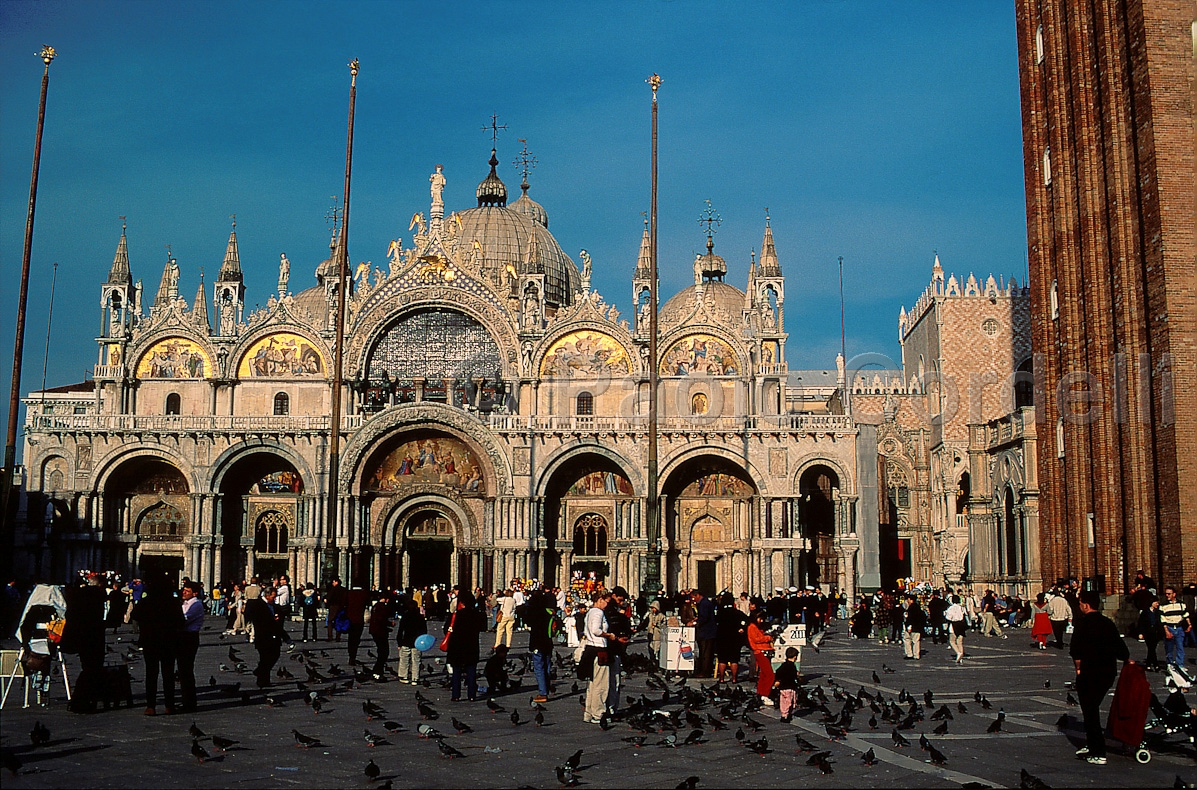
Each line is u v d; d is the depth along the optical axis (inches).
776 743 975.0
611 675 1120.2
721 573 3811.5
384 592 1496.1
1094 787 806.5
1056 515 2805.1
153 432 3713.1
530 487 3700.8
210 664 1706.4
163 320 3917.3
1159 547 2325.3
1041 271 2896.2
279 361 3902.6
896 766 874.1
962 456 4195.4
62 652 1186.6
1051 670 1665.8
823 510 3966.5
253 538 3818.9
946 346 4384.8
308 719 1093.1
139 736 976.9
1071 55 2664.9
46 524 3681.1
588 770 856.9
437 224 3954.2
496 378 3909.9
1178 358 2274.9
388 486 3791.8
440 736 956.0
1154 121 2327.8
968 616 2883.9
